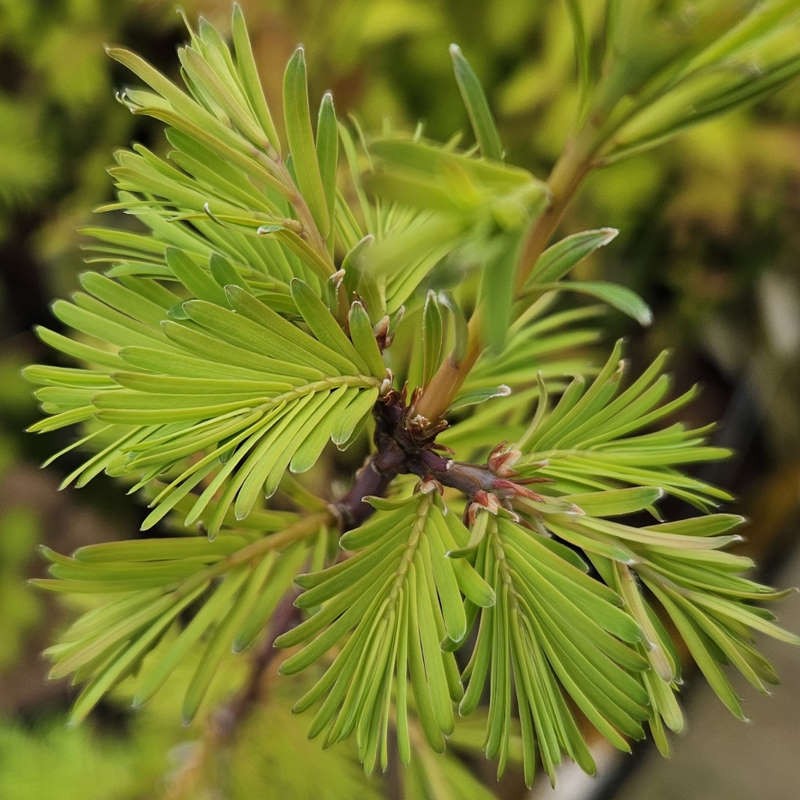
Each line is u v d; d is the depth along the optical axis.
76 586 0.19
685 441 0.20
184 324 0.18
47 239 0.47
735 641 0.18
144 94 0.18
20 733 0.31
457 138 0.20
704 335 0.53
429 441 0.19
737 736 0.46
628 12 0.16
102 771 0.29
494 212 0.15
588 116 0.16
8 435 0.47
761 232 0.46
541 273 0.17
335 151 0.18
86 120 0.47
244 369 0.18
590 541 0.18
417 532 0.18
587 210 0.43
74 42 0.45
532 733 0.18
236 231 0.18
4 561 0.45
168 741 0.29
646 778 0.44
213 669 0.19
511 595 0.18
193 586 0.19
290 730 0.24
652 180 0.43
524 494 0.18
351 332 0.18
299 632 0.17
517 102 0.42
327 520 0.20
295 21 0.39
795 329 0.50
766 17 0.16
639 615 0.18
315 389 0.18
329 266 0.18
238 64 0.18
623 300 0.17
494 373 0.22
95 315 0.18
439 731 0.18
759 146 0.41
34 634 0.51
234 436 0.18
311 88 0.40
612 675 0.17
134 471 0.18
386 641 0.18
